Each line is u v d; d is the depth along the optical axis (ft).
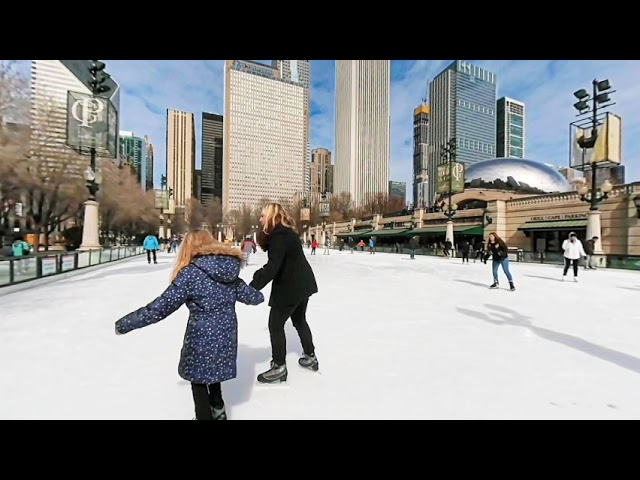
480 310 19.74
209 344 6.66
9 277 25.57
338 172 472.44
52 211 85.71
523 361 11.32
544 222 86.17
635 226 67.36
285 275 9.49
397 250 113.60
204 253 6.88
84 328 15.16
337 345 13.01
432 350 12.42
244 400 8.55
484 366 10.85
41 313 18.24
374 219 163.02
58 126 76.79
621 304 21.90
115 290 26.58
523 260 66.74
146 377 9.82
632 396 8.84
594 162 56.18
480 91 395.96
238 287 7.26
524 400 8.60
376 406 8.28
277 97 449.89
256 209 315.37
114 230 170.60
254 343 13.42
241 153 424.87
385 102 463.42
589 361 11.34
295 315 10.47
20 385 9.24
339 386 9.36
